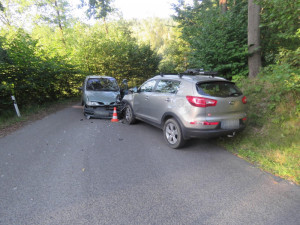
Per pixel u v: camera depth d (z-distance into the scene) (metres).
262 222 2.44
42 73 9.94
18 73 8.88
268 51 8.34
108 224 2.41
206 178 3.47
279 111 5.66
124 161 4.14
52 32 22.81
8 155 4.40
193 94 4.35
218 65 7.97
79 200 2.86
